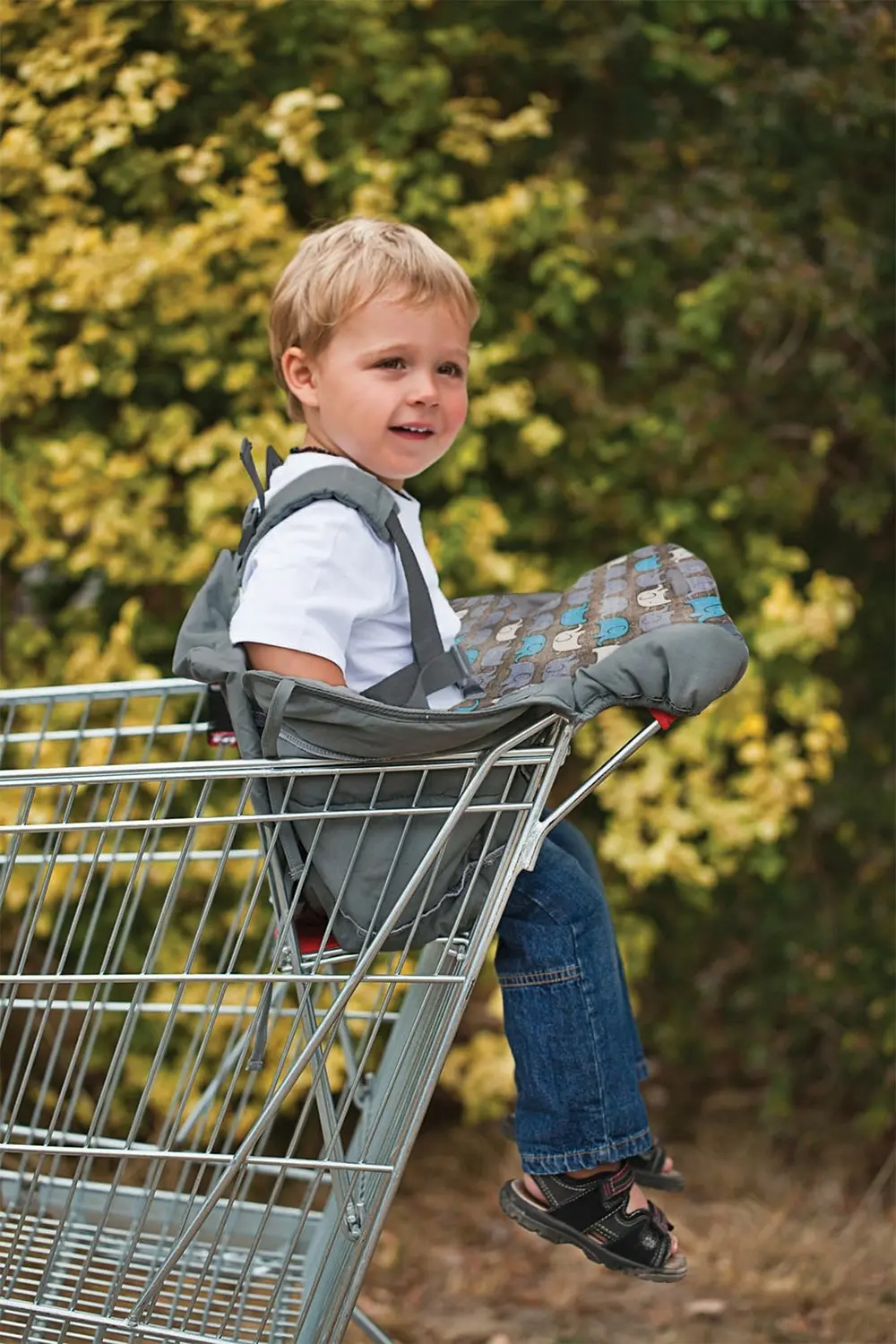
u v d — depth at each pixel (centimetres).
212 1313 402
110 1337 380
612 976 346
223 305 549
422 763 298
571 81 622
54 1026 584
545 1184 343
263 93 586
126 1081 576
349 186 567
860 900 675
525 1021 341
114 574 541
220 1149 581
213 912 577
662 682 297
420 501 597
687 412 593
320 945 315
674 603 341
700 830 599
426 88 573
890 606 673
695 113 632
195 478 580
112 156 566
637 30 590
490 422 587
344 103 584
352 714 288
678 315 612
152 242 539
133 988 571
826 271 600
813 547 677
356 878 306
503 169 606
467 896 308
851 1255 563
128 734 399
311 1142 627
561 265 575
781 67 607
